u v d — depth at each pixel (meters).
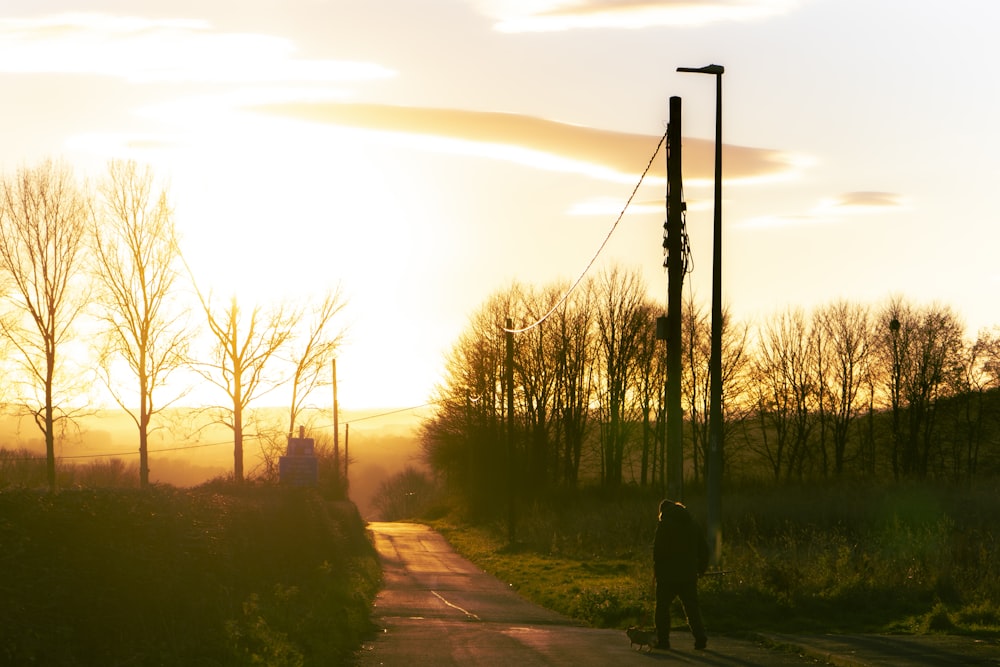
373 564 33.94
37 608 8.98
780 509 36.81
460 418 77.00
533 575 30.92
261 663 10.39
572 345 72.31
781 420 76.31
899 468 75.06
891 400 76.06
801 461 75.88
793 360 77.44
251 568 17.27
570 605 22.02
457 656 13.21
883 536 26.75
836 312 77.75
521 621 19.88
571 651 13.63
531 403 71.88
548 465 72.75
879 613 16.94
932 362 73.94
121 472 54.06
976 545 21.38
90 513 11.50
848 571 18.86
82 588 9.92
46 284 47.81
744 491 55.81
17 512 10.59
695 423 72.00
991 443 73.19
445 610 21.88
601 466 74.31
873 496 41.38
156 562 11.74
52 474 46.41
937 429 75.25
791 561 19.83
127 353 49.22
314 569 21.50
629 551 34.88
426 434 83.00
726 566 19.50
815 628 15.87
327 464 63.75
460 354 77.38
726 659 12.60
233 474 48.25
